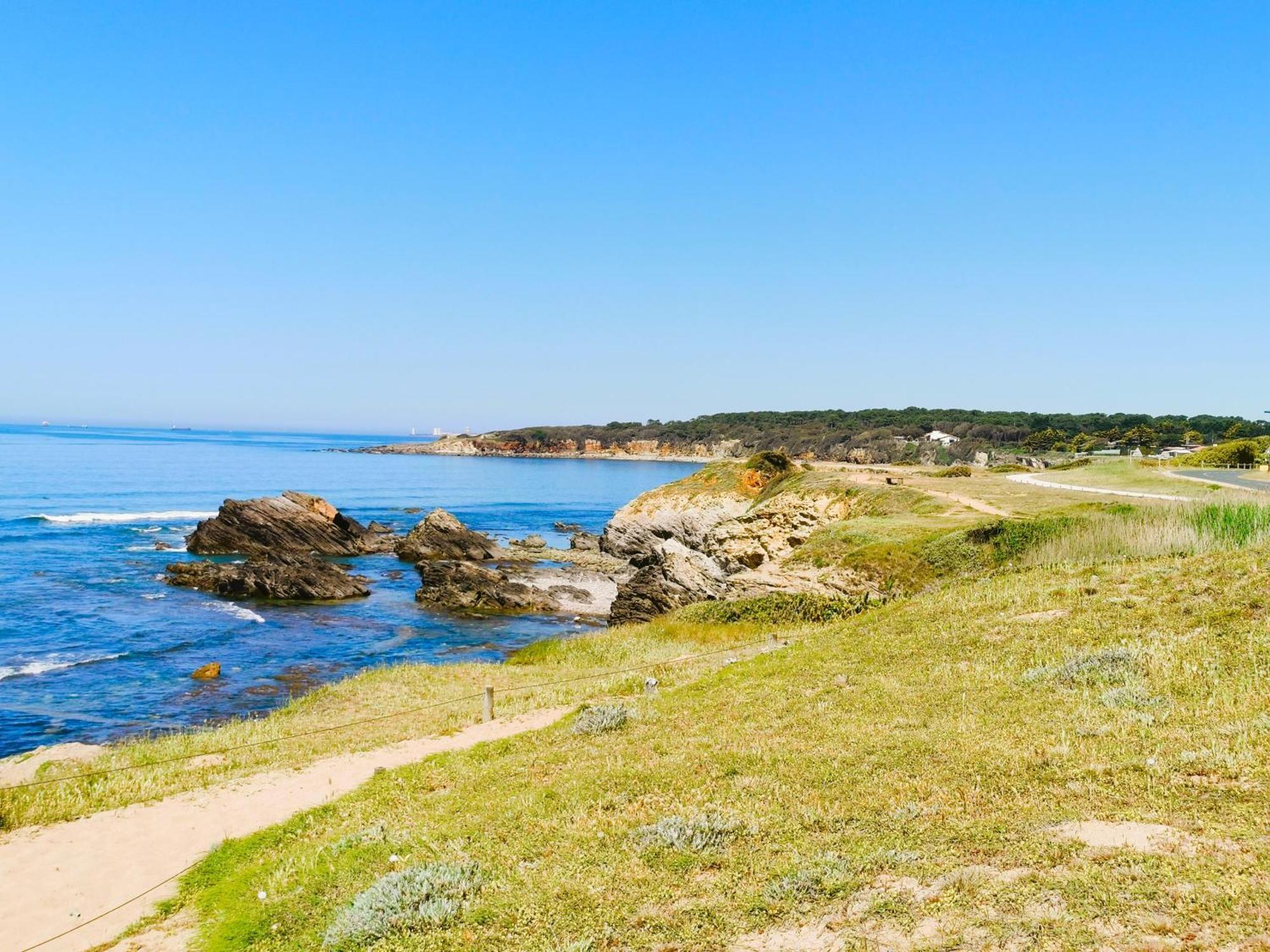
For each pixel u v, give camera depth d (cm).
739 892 812
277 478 15350
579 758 1443
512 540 8050
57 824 1395
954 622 2039
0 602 4491
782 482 6588
